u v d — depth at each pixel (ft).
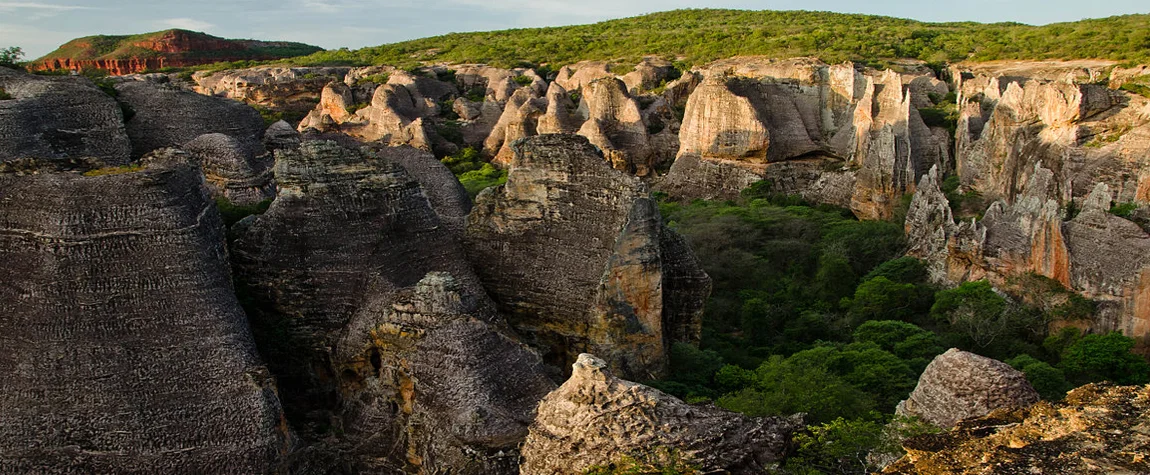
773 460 61.77
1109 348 112.06
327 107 302.45
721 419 62.44
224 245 84.38
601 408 60.90
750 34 454.81
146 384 69.31
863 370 102.47
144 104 127.85
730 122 211.20
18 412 67.67
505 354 77.97
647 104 258.57
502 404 73.72
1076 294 126.11
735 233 167.12
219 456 68.59
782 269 161.99
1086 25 386.93
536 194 98.99
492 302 95.14
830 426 68.03
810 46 390.63
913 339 117.29
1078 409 43.32
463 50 553.64
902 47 382.42
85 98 115.44
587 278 94.89
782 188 210.38
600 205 95.61
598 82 242.37
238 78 385.50
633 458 58.59
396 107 283.38
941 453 42.27
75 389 68.18
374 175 93.25
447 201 133.39
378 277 87.71
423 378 76.07
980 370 69.87
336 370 85.56
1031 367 106.32
